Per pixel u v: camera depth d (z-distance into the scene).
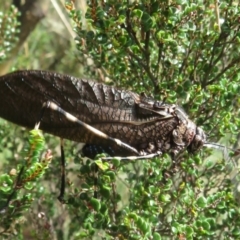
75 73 0.41
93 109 0.29
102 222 0.28
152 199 0.29
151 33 0.30
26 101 0.29
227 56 0.31
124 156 0.29
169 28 0.29
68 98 0.29
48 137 0.34
